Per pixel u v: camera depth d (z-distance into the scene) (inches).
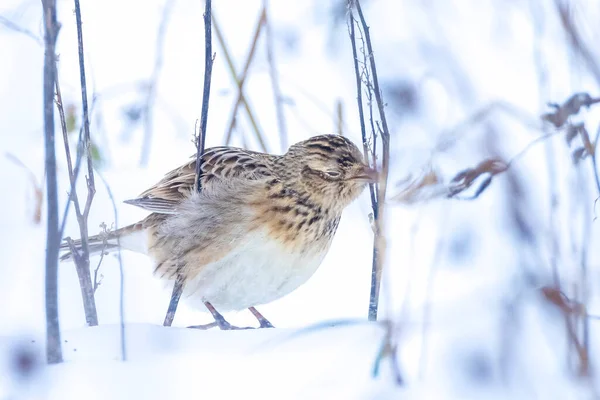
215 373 296.7
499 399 271.0
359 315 448.5
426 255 466.6
